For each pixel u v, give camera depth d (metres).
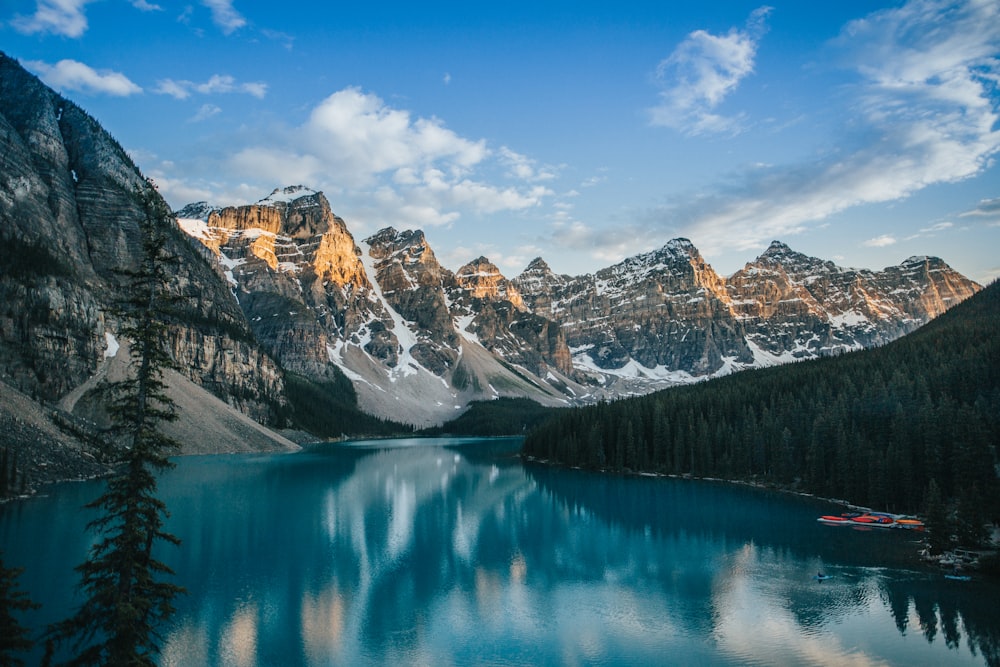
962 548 82.38
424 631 59.47
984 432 106.06
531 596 69.25
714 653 54.94
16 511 95.25
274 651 54.66
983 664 52.28
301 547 88.69
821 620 61.78
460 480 165.88
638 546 90.94
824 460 138.50
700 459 169.25
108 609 36.22
